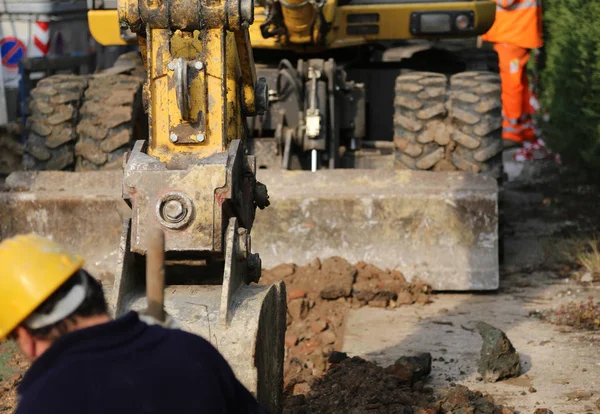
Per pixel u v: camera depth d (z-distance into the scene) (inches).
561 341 217.3
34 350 84.4
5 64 426.3
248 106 171.3
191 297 147.1
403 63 335.3
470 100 277.1
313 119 276.2
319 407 179.3
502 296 255.6
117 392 81.4
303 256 257.6
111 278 249.4
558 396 185.2
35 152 276.1
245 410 91.4
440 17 304.8
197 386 85.0
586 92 314.8
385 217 255.6
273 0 274.7
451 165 278.1
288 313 237.8
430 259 255.3
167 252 146.7
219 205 144.4
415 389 189.2
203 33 155.8
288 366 205.2
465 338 222.5
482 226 253.6
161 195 144.5
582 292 255.6
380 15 306.0
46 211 252.7
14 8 426.0
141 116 297.4
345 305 247.9
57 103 277.9
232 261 143.1
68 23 445.4
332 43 298.7
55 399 79.7
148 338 85.9
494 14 308.5
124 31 306.0
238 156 152.1
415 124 279.6
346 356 205.0
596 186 352.5
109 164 275.6
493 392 188.7
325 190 259.0
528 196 377.7
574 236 305.6
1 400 185.0
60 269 83.4
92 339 83.0
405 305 249.1
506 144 453.1
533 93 441.4
